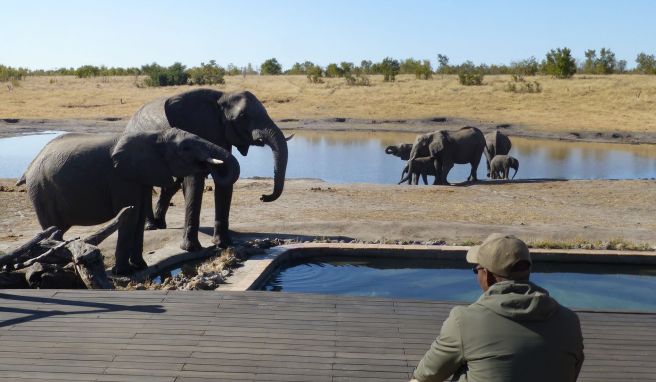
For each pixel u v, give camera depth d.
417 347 6.30
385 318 7.07
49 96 61.34
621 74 83.75
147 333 6.48
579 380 5.78
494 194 19.58
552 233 13.74
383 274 11.88
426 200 18.34
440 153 24.80
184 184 12.12
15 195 17.94
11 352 5.97
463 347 3.14
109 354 5.96
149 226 13.88
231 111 12.75
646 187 20.91
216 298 7.60
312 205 17.20
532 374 3.04
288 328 6.71
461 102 55.12
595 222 15.61
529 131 43.75
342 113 52.44
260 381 5.51
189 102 12.67
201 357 5.95
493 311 3.13
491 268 3.25
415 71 80.94
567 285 11.42
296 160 31.66
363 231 13.90
